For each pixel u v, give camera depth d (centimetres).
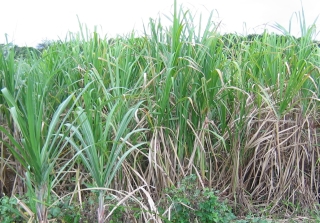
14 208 288
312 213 365
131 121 358
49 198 267
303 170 378
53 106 359
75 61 377
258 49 418
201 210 302
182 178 344
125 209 289
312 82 396
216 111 386
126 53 384
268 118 374
